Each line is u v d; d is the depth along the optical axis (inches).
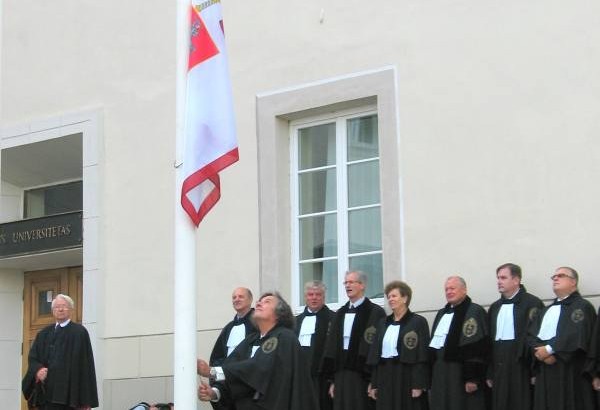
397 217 487.2
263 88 536.7
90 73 598.2
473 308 440.1
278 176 528.1
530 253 452.4
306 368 376.5
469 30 479.5
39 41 620.7
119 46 589.9
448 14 486.0
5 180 644.7
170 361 546.3
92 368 510.3
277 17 536.1
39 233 610.2
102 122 588.7
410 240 482.0
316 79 520.1
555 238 447.8
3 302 639.1
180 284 371.9
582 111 448.8
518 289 437.4
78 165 626.2
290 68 529.0
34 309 641.0
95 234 579.5
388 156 493.0
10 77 628.4
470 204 469.4
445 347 438.0
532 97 461.1
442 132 480.7
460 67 480.1
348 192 516.7
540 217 452.4
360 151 516.4
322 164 527.8
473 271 464.4
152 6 581.3
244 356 388.5
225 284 535.2
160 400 546.0
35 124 615.2
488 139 469.1
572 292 418.6
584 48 451.8
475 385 431.8
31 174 639.1
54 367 500.4
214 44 386.0
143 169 571.5
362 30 509.0
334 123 525.7
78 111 599.8
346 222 514.9
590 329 409.7
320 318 478.9
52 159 623.5
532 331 421.1
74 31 608.1
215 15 389.1
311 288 482.6
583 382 409.4
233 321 485.4
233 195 538.9
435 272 473.7
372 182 510.6
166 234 558.9
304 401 371.9
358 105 515.2
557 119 454.3
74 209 631.8
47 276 640.4
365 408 461.1
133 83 581.9
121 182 577.3
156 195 565.0
